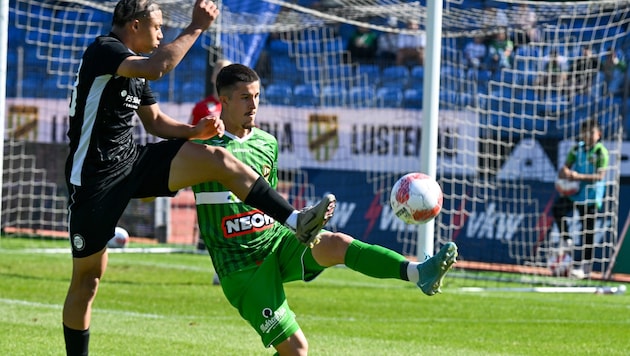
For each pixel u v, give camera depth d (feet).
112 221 57.77
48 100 193.57
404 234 168.45
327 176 179.52
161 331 89.61
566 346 87.66
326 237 57.67
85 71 56.44
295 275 59.47
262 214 59.67
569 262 149.28
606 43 176.96
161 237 184.34
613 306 119.03
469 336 92.38
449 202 166.20
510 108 168.55
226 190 59.21
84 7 203.31
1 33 106.01
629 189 160.66
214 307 107.45
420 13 152.87
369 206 174.40
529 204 161.38
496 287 135.33
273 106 184.75
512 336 93.04
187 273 138.82
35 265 140.97
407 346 85.46
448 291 127.95
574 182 149.69
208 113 113.19
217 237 59.57
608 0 152.56
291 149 182.50
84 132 56.90
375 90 197.77
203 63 197.77
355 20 173.58
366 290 126.62
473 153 154.71
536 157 163.94
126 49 55.93
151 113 61.31
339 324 97.81
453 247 52.06
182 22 166.71
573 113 165.99
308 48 202.90
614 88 172.24
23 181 187.52
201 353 78.95
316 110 181.78
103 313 99.91
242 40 167.84
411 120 175.83
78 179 57.31
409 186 55.93
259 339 86.84
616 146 164.35
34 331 87.15
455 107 171.42
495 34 170.81
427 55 118.73
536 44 158.92
